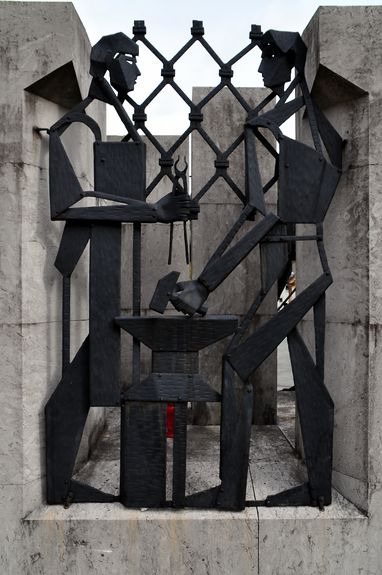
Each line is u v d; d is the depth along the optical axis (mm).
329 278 2734
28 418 2682
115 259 2742
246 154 2791
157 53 2854
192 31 2846
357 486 2762
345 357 2844
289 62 2764
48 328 2861
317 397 2752
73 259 2748
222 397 2719
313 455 2754
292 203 2734
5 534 2650
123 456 2746
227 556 2670
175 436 2717
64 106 2979
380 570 2691
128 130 2754
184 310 2688
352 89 2729
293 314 2725
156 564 2668
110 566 2664
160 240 4895
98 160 2736
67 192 2688
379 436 2697
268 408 4348
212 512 2709
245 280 4297
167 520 2658
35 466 2734
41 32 2641
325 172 2740
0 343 2639
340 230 2875
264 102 2822
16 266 2633
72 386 2762
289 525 2670
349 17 2680
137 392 2721
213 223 4277
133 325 2713
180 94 2861
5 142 2627
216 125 4246
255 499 2793
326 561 2682
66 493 2762
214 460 3318
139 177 2740
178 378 2717
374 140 2684
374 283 2686
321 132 2766
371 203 2684
